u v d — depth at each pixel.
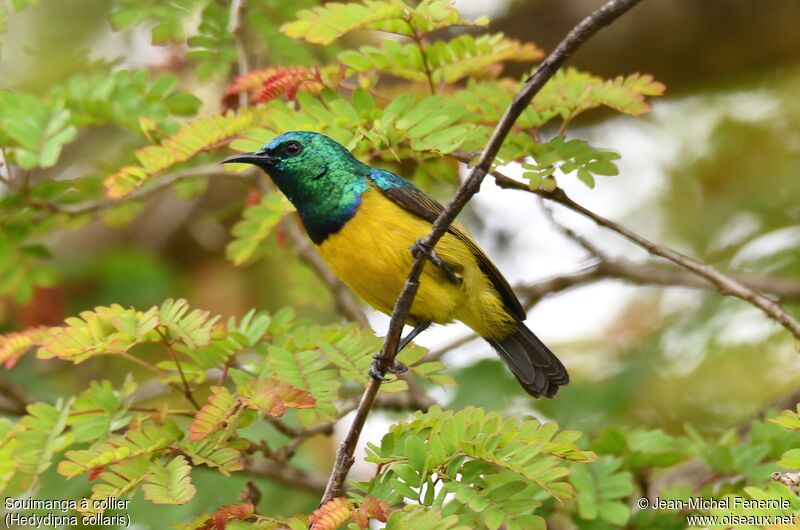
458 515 7.50
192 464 8.08
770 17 16.95
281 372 8.61
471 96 10.24
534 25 17.77
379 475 7.83
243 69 11.55
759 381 14.80
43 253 12.41
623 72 17.69
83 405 8.95
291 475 12.01
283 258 14.26
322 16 9.17
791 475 7.41
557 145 9.60
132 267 16.03
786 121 17.33
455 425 7.70
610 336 16.38
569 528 10.39
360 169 10.23
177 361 8.77
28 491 8.73
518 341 11.02
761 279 14.37
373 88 10.67
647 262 16.66
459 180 11.67
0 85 13.55
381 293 10.39
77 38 14.38
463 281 10.31
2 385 12.30
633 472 10.59
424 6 9.19
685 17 17.19
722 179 17.23
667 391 14.80
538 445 7.64
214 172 12.44
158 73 14.89
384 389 8.58
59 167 15.70
